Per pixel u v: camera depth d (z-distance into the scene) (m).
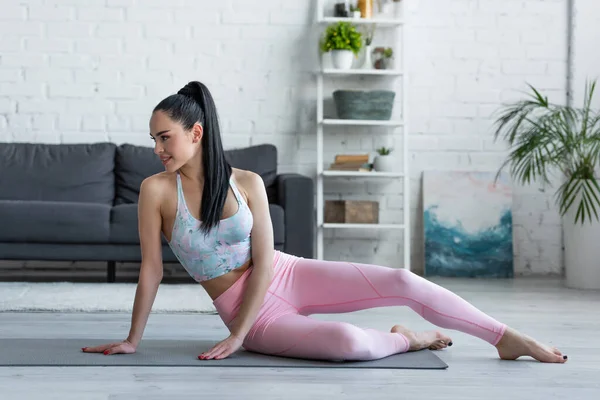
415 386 2.06
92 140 5.46
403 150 5.46
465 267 5.56
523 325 3.28
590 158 4.83
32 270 5.38
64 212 4.54
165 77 5.52
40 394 1.92
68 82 5.45
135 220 4.59
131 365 2.27
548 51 5.72
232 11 5.56
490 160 5.70
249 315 2.39
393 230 5.66
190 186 2.38
